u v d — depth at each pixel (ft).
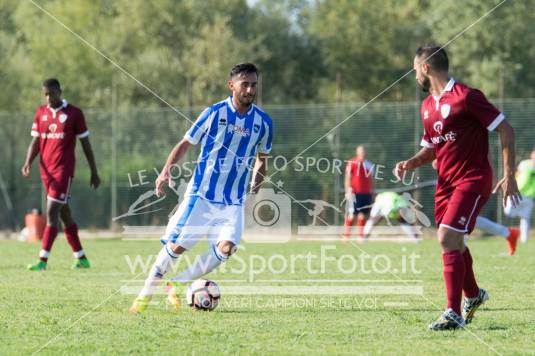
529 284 108.17
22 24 358.02
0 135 265.75
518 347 63.52
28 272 125.08
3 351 62.85
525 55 317.83
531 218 247.70
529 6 321.32
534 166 205.87
